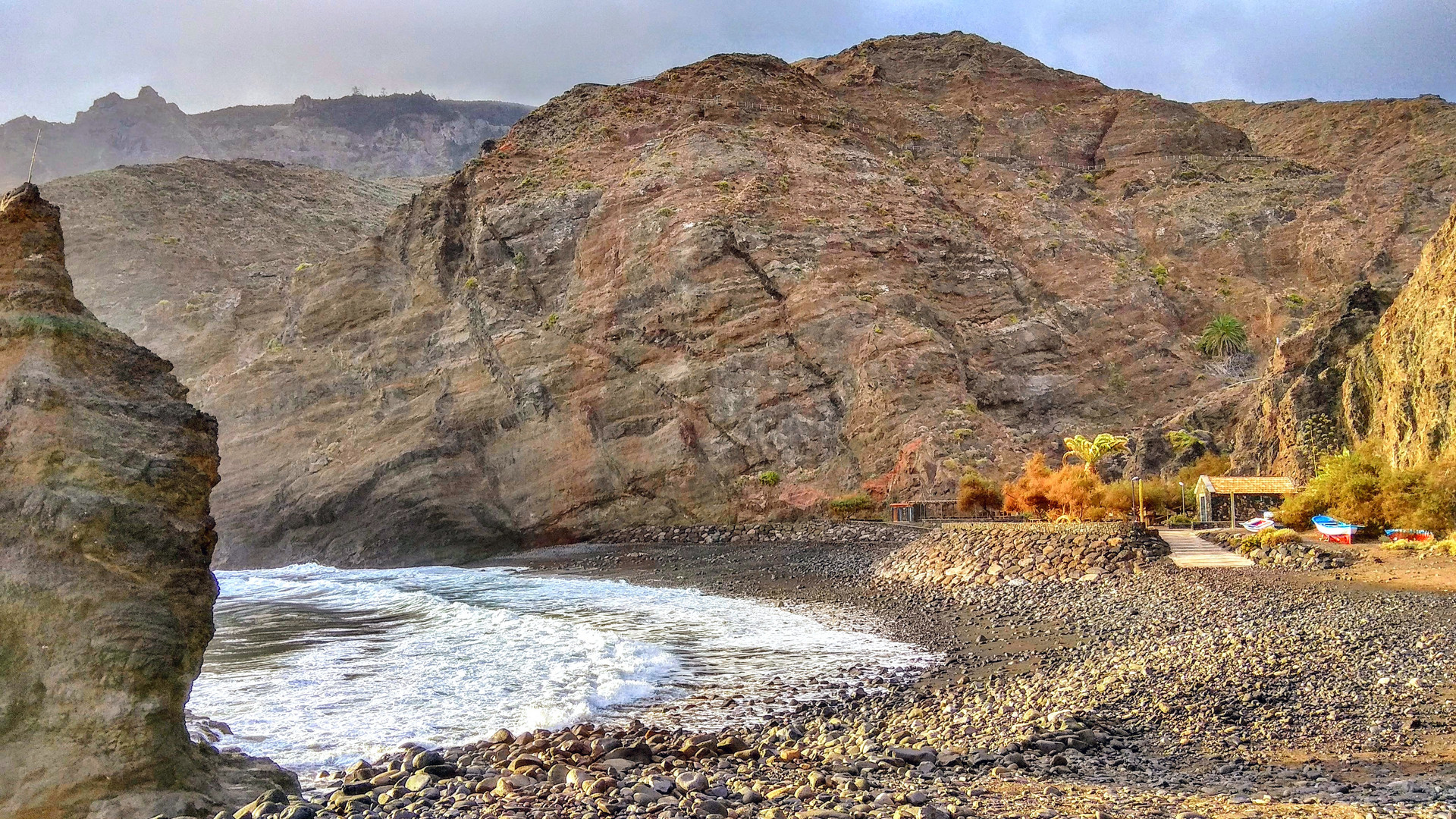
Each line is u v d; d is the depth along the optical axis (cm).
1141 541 4100
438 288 9806
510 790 1177
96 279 13650
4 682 1041
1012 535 4412
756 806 1062
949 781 1238
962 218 10406
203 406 9375
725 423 8175
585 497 8131
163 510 1169
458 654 2900
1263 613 2756
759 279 8781
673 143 10569
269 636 3475
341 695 2314
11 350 1162
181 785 1086
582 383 8631
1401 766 1319
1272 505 5400
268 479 8656
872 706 2075
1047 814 1011
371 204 19125
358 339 9669
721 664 2658
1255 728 1591
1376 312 6275
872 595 4216
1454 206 4950
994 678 2297
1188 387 8931
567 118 11719
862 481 7550
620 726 1950
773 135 11088
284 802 1108
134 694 1071
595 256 9450
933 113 13600
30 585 1062
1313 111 16950
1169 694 1850
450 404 8775
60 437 1120
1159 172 12631
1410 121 14825
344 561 7962
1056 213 11175
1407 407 4781
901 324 8338
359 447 8644
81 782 1022
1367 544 4044
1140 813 1028
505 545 8056
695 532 7525
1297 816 1009
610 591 4916
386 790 1210
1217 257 10825
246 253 15462
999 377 8756
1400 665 1914
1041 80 14962
